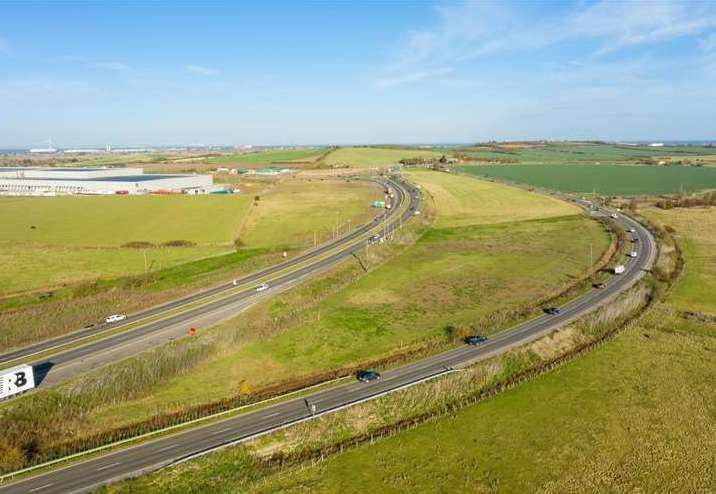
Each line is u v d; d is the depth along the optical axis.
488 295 107.25
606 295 104.62
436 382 70.75
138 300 100.56
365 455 58.00
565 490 52.47
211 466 54.31
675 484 52.97
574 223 176.75
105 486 50.22
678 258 132.75
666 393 69.81
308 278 113.81
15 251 130.00
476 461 56.94
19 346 80.75
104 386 66.62
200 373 74.81
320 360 79.12
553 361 79.62
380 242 146.25
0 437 56.28
